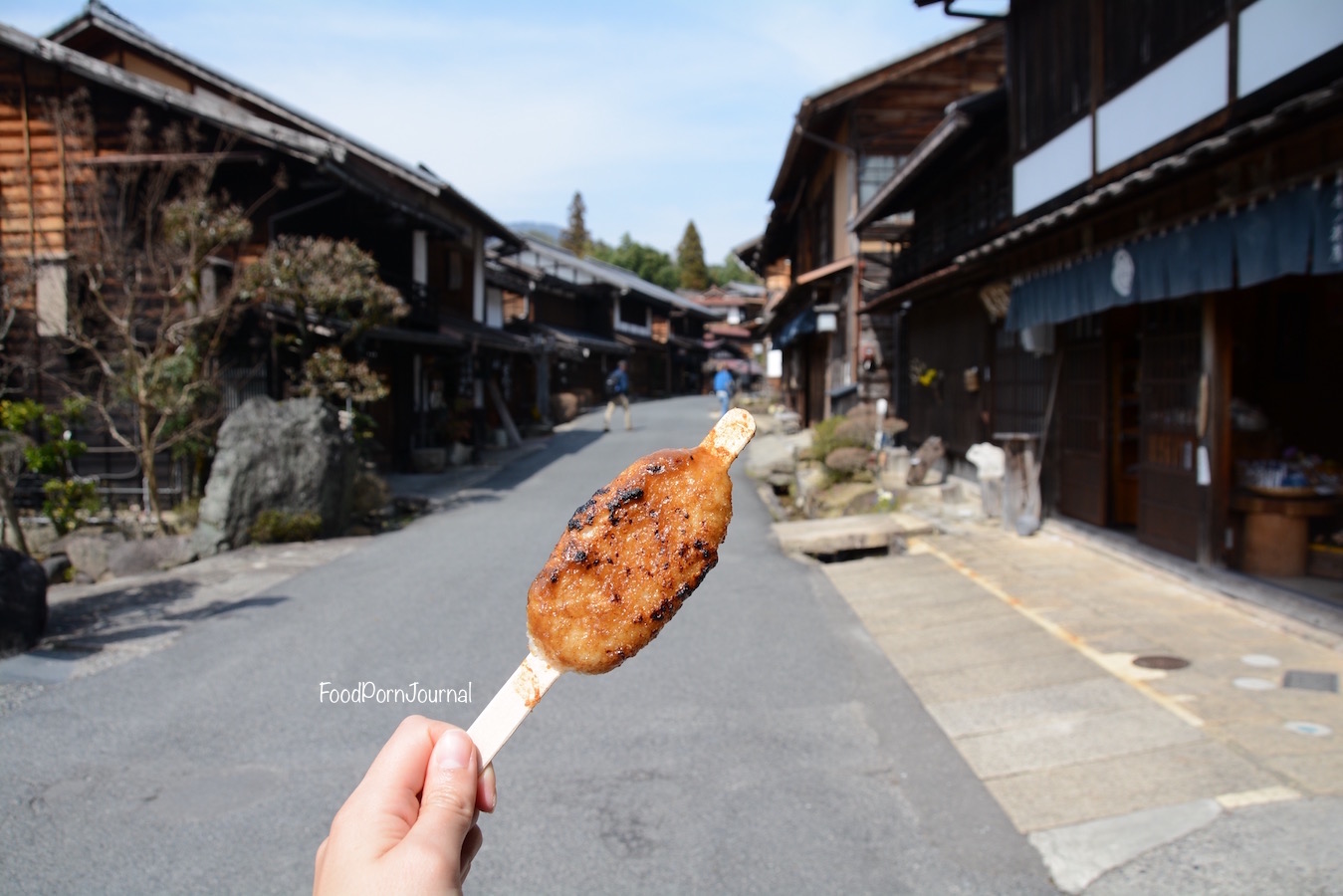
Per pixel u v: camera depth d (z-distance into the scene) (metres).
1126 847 3.34
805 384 26.23
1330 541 6.60
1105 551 8.09
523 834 3.78
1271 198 5.04
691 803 4.01
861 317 18.70
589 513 1.01
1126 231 6.71
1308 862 3.07
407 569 8.94
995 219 11.55
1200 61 6.26
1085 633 5.90
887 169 18.66
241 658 6.11
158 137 12.99
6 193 12.89
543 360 30.17
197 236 10.80
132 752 4.61
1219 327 6.55
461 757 0.90
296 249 12.23
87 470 12.52
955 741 4.45
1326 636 5.32
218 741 4.74
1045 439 9.73
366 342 15.21
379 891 0.78
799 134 19.17
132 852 3.67
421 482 16.23
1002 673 5.32
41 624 6.54
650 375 51.50
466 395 21.73
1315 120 4.50
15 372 12.41
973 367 12.29
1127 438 8.75
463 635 6.58
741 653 6.13
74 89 12.97
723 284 92.44
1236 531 6.68
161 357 10.91
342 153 12.57
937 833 3.63
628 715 5.05
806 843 3.64
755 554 9.62
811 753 4.49
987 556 8.53
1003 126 11.25
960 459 13.13
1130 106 7.25
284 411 10.84
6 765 4.46
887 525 10.20
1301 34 5.22
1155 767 3.91
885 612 7.00
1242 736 4.11
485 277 26.05
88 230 12.57
